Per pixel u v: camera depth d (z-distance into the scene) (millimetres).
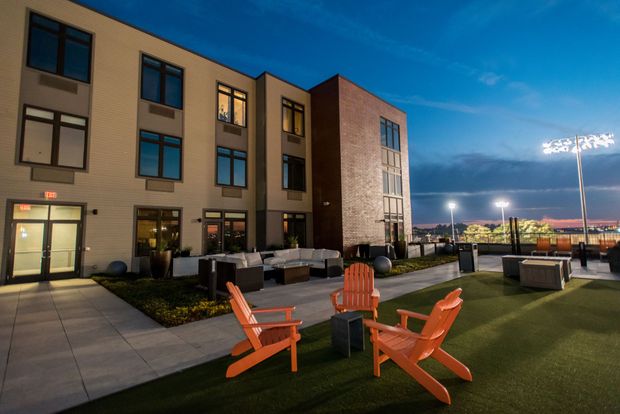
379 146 19422
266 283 9406
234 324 5180
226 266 8039
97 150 11172
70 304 6754
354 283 5277
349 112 17484
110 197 11344
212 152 14461
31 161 9891
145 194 12227
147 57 12789
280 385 2980
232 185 15078
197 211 13695
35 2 10273
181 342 4324
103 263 11023
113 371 3389
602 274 9312
